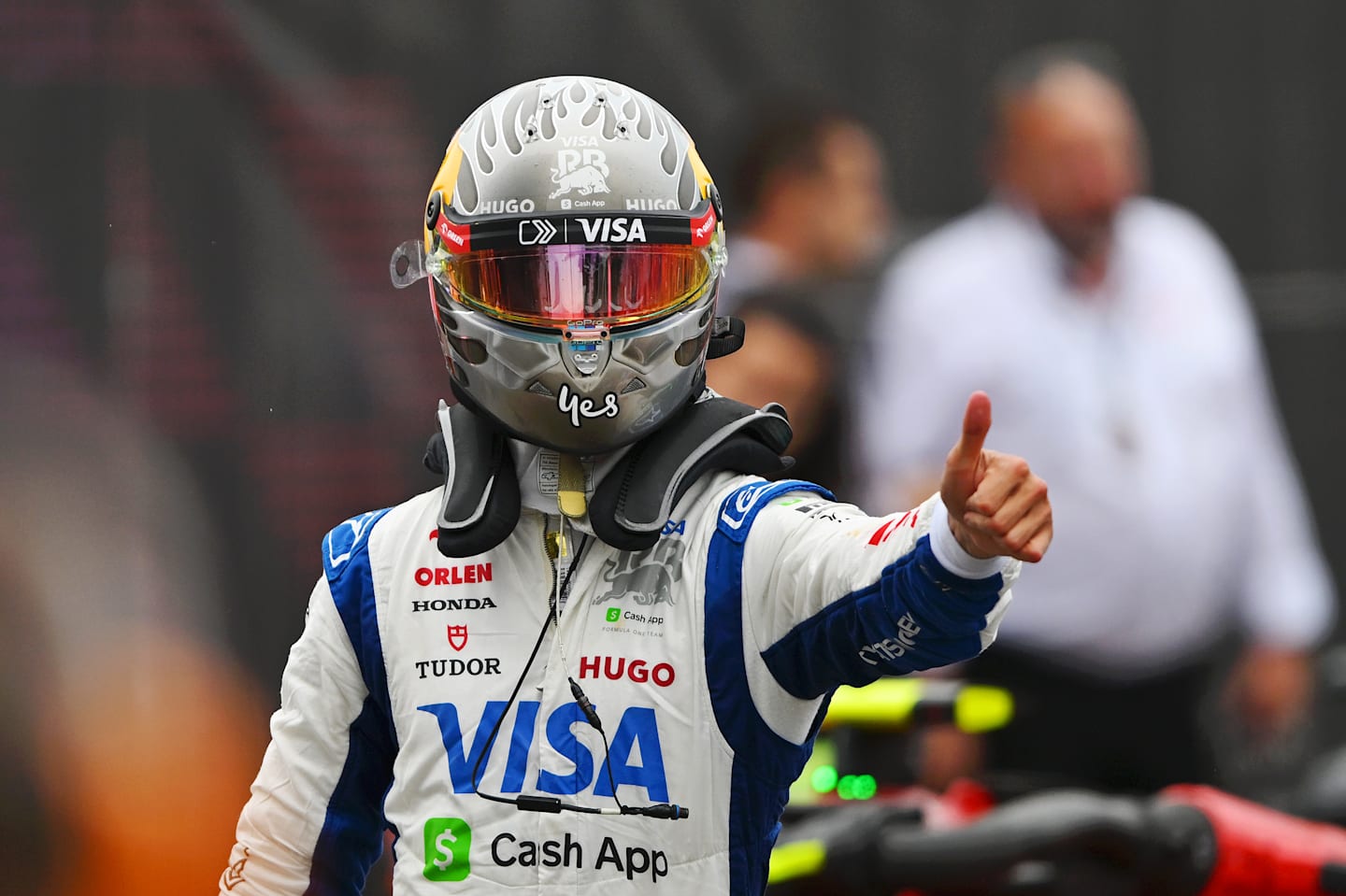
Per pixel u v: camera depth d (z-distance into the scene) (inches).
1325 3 791.7
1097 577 593.0
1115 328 597.9
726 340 302.2
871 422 596.7
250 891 290.0
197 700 726.5
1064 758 594.9
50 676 716.7
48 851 706.2
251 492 740.0
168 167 733.9
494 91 750.5
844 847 380.5
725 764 265.7
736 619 264.7
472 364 278.1
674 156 279.3
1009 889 374.6
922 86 762.2
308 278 742.5
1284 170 796.6
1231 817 402.9
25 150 725.3
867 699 414.0
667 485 270.7
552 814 264.8
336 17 741.9
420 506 286.4
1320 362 805.9
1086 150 589.6
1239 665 647.1
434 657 275.0
